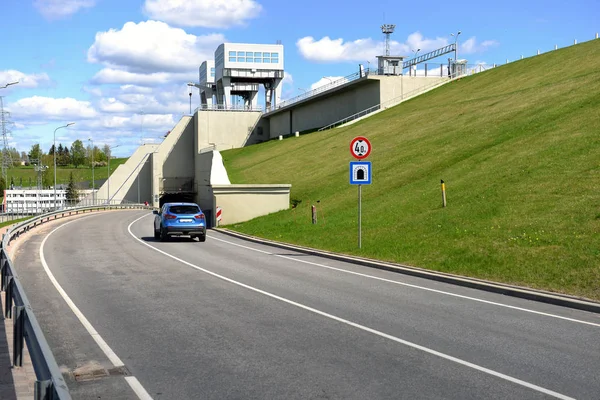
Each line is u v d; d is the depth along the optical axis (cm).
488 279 1426
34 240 2830
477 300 1223
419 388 654
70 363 764
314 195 3800
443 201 2423
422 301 1210
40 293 1323
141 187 11219
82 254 2202
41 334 537
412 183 3127
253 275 1616
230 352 809
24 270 1738
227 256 2136
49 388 431
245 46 10819
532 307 1145
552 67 5841
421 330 941
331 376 698
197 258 2066
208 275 1616
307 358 776
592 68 4828
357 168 2103
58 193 7462
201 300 1223
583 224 1661
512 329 951
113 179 11075
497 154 3006
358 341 869
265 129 10756
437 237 1958
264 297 1257
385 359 771
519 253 1548
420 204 2600
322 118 8806
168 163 11006
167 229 2747
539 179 2312
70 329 961
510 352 808
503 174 2577
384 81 7406
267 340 876
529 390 647
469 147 3447
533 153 2730
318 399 619
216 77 11512
